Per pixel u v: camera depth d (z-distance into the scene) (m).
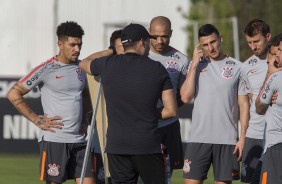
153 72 21.47
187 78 25.48
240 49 93.31
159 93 21.59
